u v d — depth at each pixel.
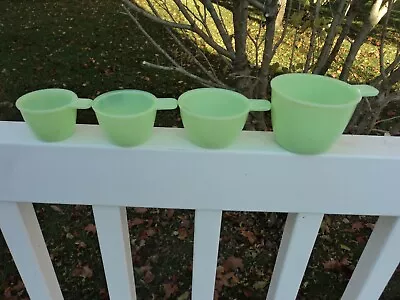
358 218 1.67
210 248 0.68
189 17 1.04
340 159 0.55
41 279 0.76
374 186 0.58
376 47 3.03
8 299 1.32
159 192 0.60
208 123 0.51
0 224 0.67
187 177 0.58
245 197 0.60
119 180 0.59
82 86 2.60
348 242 1.56
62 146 0.56
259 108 0.55
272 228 1.59
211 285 0.74
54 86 2.57
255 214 1.65
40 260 0.75
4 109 2.31
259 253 1.50
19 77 2.63
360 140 0.58
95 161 0.57
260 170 0.57
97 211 0.64
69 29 3.30
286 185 0.58
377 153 0.56
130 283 0.77
